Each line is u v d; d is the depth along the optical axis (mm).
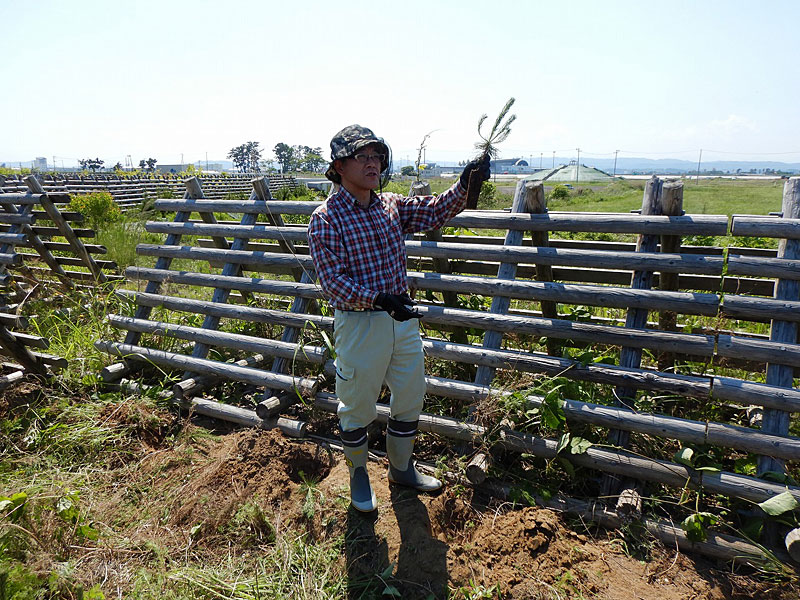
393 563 2834
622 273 4301
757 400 3068
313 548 2967
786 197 3248
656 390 3326
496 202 17734
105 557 2941
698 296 3338
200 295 6922
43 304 6344
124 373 4816
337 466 3598
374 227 2814
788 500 2764
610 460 3215
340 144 2648
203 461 3746
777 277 3182
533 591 2672
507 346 4641
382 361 2871
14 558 2779
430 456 3748
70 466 3711
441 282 4074
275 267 5160
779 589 2674
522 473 3447
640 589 2705
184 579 2758
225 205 4988
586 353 3516
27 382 4664
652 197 3562
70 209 13711
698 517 2859
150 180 22828
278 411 4066
